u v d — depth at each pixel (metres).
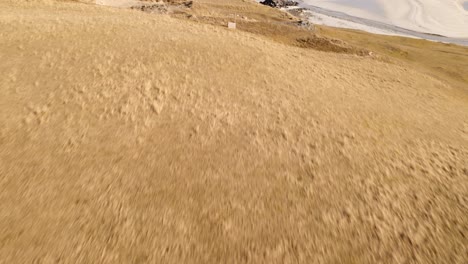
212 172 12.16
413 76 29.94
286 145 14.34
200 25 31.91
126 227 9.35
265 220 10.15
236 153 13.45
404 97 23.52
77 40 21.33
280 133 15.26
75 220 9.42
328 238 9.70
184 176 11.77
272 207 10.71
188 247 8.94
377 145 15.30
